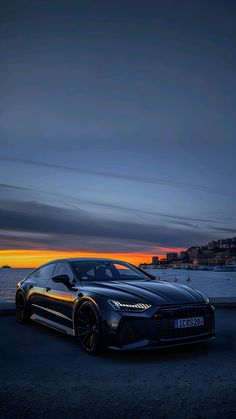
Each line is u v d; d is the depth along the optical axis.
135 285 4.81
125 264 6.04
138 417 2.67
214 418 2.65
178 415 2.70
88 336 4.46
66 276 5.16
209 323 4.52
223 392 3.17
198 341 4.37
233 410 2.80
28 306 6.21
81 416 2.68
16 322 6.56
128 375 3.61
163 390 3.21
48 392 3.16
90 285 4.92
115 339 4.13
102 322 4.26
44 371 3.73
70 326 4.95
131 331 4.12
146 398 3.03
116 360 4.14
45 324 5.62
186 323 4.29
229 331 5.69
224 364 3.98
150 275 5.86
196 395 3.10
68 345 4.84
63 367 3.87
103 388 3.26
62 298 5.17
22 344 4.89
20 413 2.73
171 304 4.25
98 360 4.14
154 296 4.37
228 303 8.11
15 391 3.18
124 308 4.20
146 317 4.12
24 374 3.64
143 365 3.94
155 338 4.09
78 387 3.28
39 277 6.22
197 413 2.74
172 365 3.94
